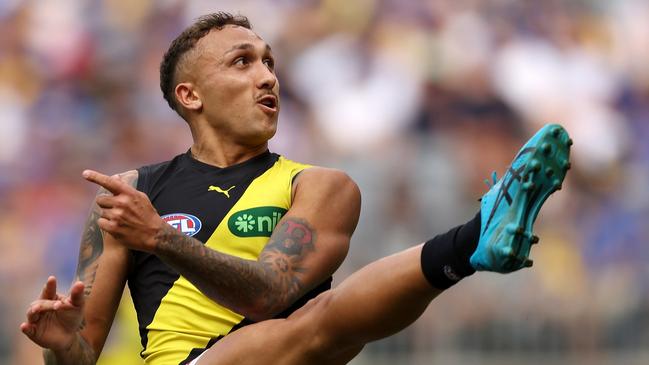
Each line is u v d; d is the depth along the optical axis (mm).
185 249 12562
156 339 13875
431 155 37062
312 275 13625
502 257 11633
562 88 40281
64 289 35156
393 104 38812
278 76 39969
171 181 14703
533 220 11891
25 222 36594
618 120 40312
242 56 14766
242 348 13000
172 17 41469
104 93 40156
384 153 37062
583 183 38594
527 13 41438
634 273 34281
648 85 41500
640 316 33188
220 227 14102
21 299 33969
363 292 12406
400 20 40594
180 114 15234
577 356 32438
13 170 38156
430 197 35531
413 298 12320
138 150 38656
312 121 38906
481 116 38844
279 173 14562
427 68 39656
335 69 39688
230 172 14602
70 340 12828
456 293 31906
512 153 38375
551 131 11828
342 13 40906
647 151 39781
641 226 35688
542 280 33344
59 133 39125
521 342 32156
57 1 41906
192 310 13781
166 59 15281
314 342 12789
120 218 12266
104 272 14211
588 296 33312
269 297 13180
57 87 40344
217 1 41531
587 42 41688
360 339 12719
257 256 14023
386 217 34500
